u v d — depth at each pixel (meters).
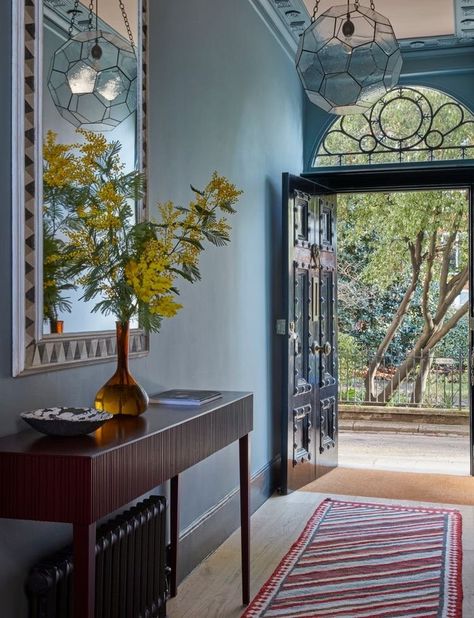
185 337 4.39
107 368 3.40
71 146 3.03
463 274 12.02
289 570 4.36
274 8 6.00
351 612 3.75
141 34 3.64
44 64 2.83
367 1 5.89
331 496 6.11
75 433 2.58
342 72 4.14
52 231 2.88
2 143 2.60
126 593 3.13
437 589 4.05
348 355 12.59
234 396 3.84
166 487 4.09
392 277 12.38
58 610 2.69
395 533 5.06
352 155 7.40
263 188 6.02
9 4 2.63
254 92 5.75
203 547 4.57
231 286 5.23
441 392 12.12
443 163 7.12
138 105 3.63
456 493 6.21
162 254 3.10
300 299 6.48
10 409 2.66
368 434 10.37
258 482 5.77
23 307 2.66
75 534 2.30
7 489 2.35
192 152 4.50
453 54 6.98
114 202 3.08
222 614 3.74
